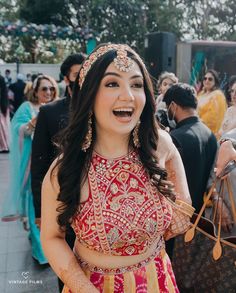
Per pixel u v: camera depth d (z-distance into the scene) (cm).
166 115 265
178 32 2036
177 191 142
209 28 2200
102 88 114
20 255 327
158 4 1991
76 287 117
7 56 2294
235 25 2238
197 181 220
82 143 121
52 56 2247
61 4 2022
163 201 126
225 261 161
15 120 343
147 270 124
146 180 125
